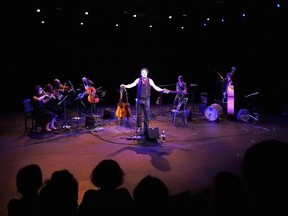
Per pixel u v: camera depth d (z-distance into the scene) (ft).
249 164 3.11
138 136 23.43
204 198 7.95
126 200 7.72
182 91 28.71
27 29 41.06
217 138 23.67
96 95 31.86
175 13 36.58
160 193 6.21
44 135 24.25
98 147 21.06
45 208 7.22
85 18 38.81
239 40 41.34
